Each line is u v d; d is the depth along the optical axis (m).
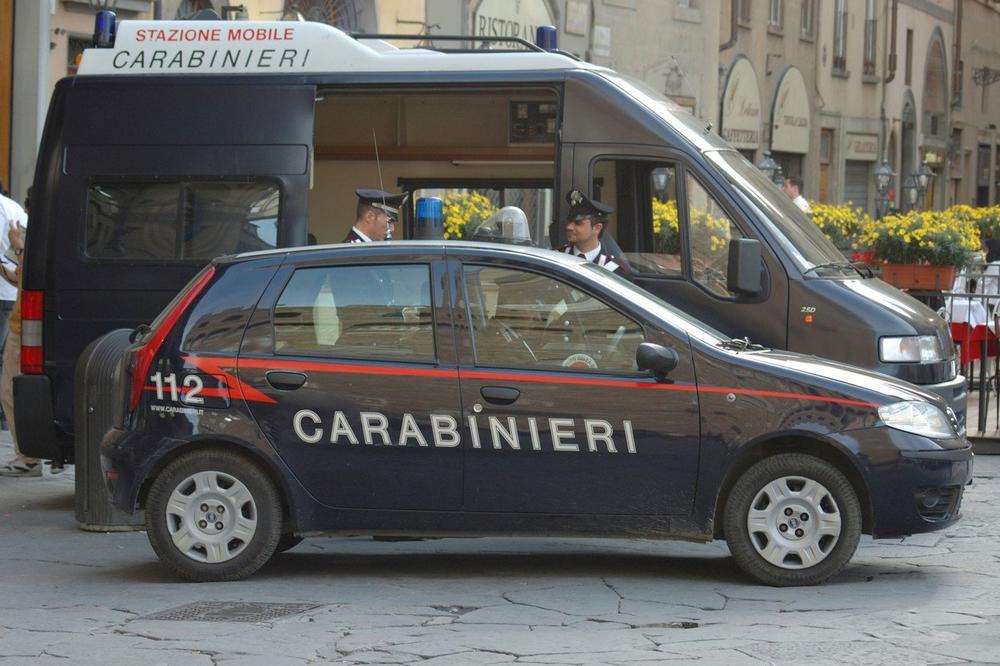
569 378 9.47
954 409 12.56
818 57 46.94
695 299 12.24
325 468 9.59
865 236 19.12
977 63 64.25
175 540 9.76
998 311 17.33
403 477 9.55
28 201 12.90
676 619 8.71
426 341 9.60
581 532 9.51
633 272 12.36
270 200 12.49
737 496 9.48
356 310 9.68
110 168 12.55
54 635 8.45
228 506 9.72
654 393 9.42
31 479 14.18
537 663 7.74
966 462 9.62
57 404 12.59
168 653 8.03
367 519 9.62
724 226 12.25
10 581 9.96
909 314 12.25
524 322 9.59
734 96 40.56
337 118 15.77
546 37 13.27
